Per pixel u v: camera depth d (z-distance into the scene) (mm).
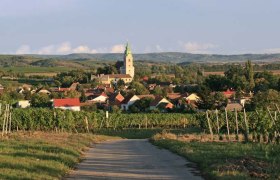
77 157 26906
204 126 63719
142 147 37969
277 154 26250
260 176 18078
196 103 108062
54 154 25328
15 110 68375
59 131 67812
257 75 161125
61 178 18328
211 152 28109
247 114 60094
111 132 75625
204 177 19016
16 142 33188
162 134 51281
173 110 107500
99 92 163125
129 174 19953
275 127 35188
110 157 28344
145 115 86688
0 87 178625
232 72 158875
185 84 194500
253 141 38594
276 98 85562
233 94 127188
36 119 68625
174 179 18500
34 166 19906
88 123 76312
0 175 16719
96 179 18266
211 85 152875
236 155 25625
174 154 30109
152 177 19047
